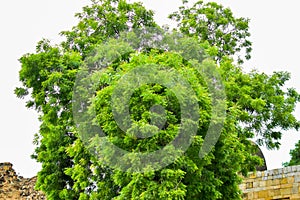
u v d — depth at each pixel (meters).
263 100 26.25
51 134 22.73
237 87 25.14
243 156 21.03
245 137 24.83
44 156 23.58
